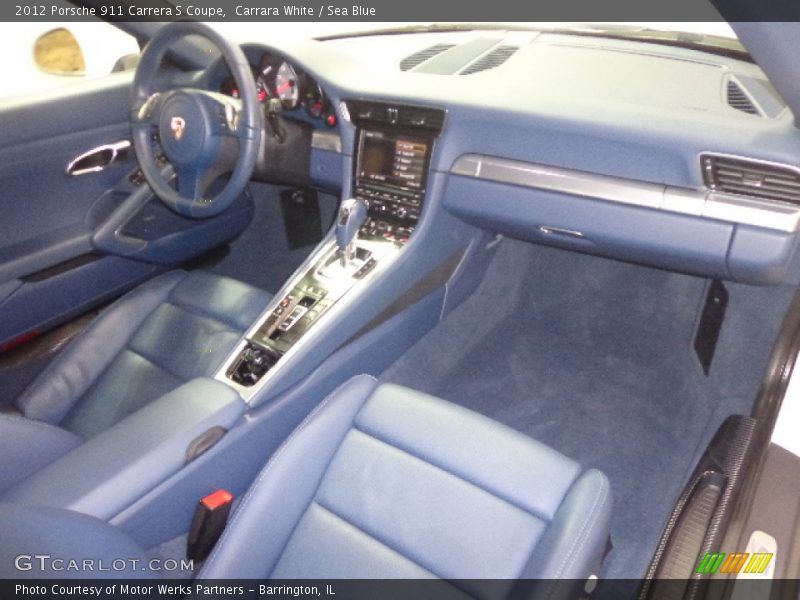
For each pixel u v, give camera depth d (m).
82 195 2.27
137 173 2.38
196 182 1.95
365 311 1.92
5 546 0.87
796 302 1.97
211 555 1.28
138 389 1.91
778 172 1.58
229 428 1.53
